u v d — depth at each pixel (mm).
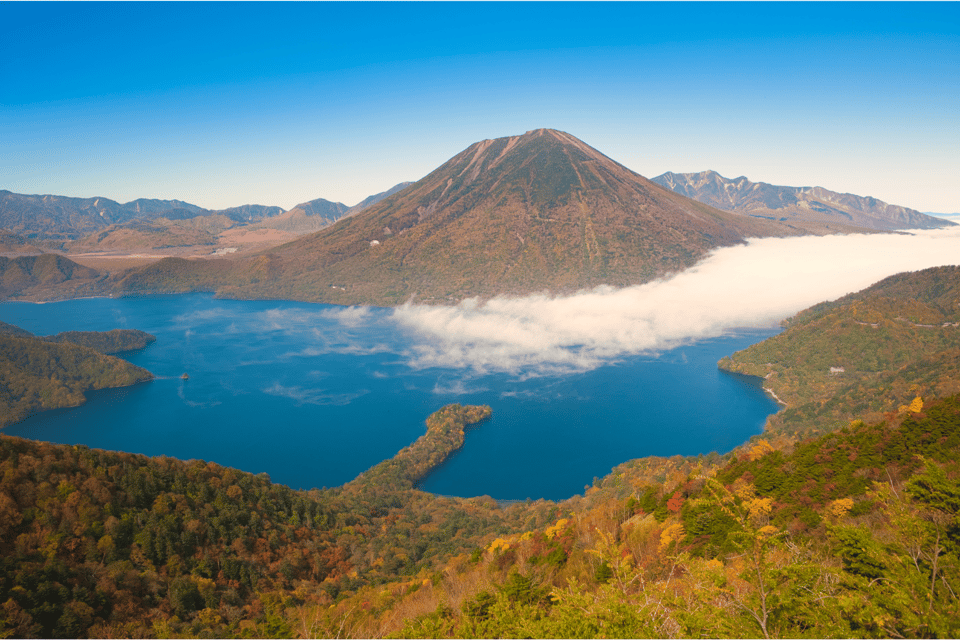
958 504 15375
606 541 21859
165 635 56000
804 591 15188
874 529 25938
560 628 16453
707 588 15648
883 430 48562
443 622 22422
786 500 41875
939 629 13062
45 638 53219
